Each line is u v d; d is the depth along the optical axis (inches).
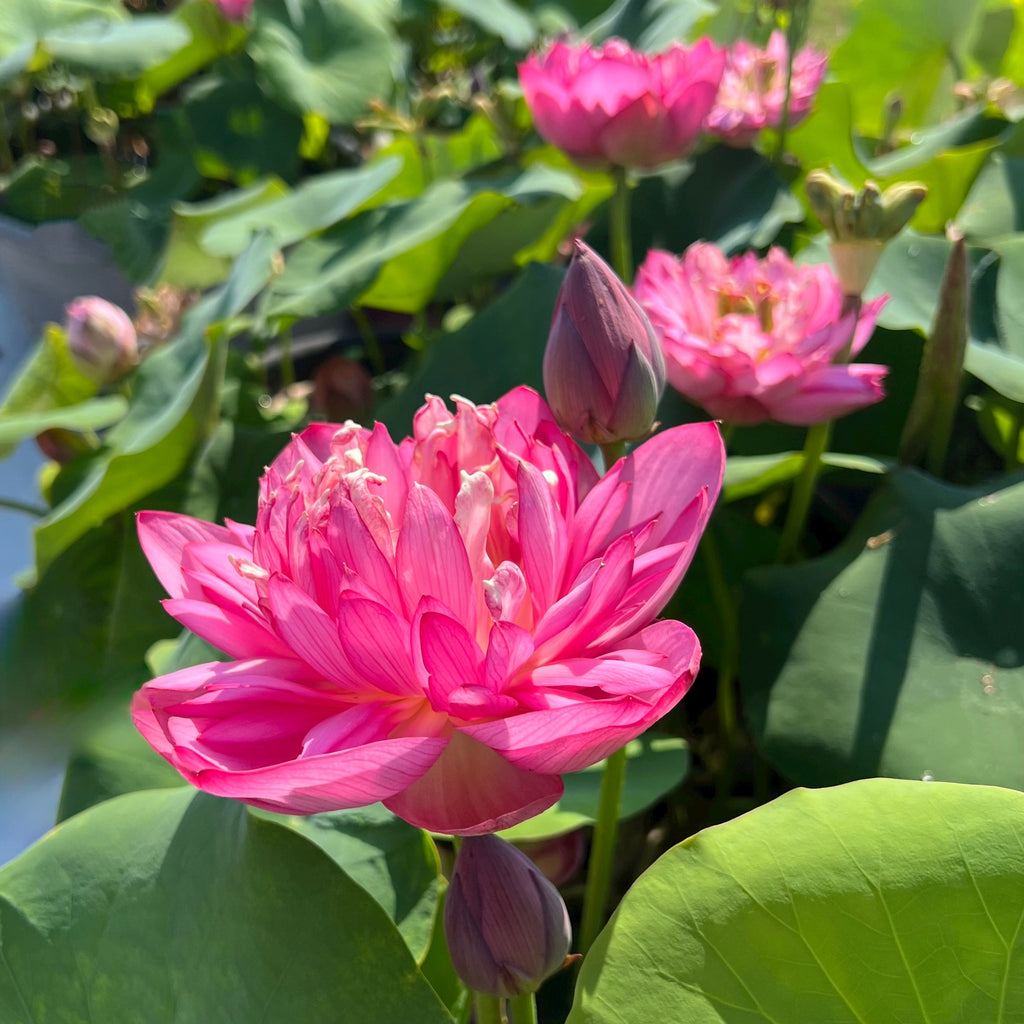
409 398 25.7
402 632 13.1
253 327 29.7
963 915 13.5
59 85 57.2
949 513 20.8
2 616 27.7
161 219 47.8
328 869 15.2
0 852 23.1
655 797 19.8
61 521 26.4
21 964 16.1
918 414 22.0
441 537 13.5
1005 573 19.9
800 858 13.9
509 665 13.1
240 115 50.4
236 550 15.3
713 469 15.8
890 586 20.3
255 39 46.8
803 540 26.6
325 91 47.6
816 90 30.7
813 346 20.3
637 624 14.1
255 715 13.8
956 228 27.9
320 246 31.5
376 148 43.9
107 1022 15.7
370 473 14.3
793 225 30.3
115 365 33.5
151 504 27.3
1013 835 13.5
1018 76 39.7
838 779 18.5
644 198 32.4
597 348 16.4
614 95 24.2
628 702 12.2
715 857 14.1
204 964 15.4
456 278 31.3
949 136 31.2
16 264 51.3
